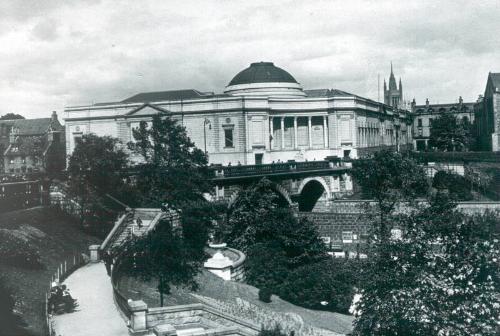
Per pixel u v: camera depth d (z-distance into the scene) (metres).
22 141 122.12
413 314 30.38
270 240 69.56
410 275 31.95
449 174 99.25
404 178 74.50
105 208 67.12
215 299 44.91
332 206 100.00
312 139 132.75
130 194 66.69
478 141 176.88
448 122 176.62
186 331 31.64
